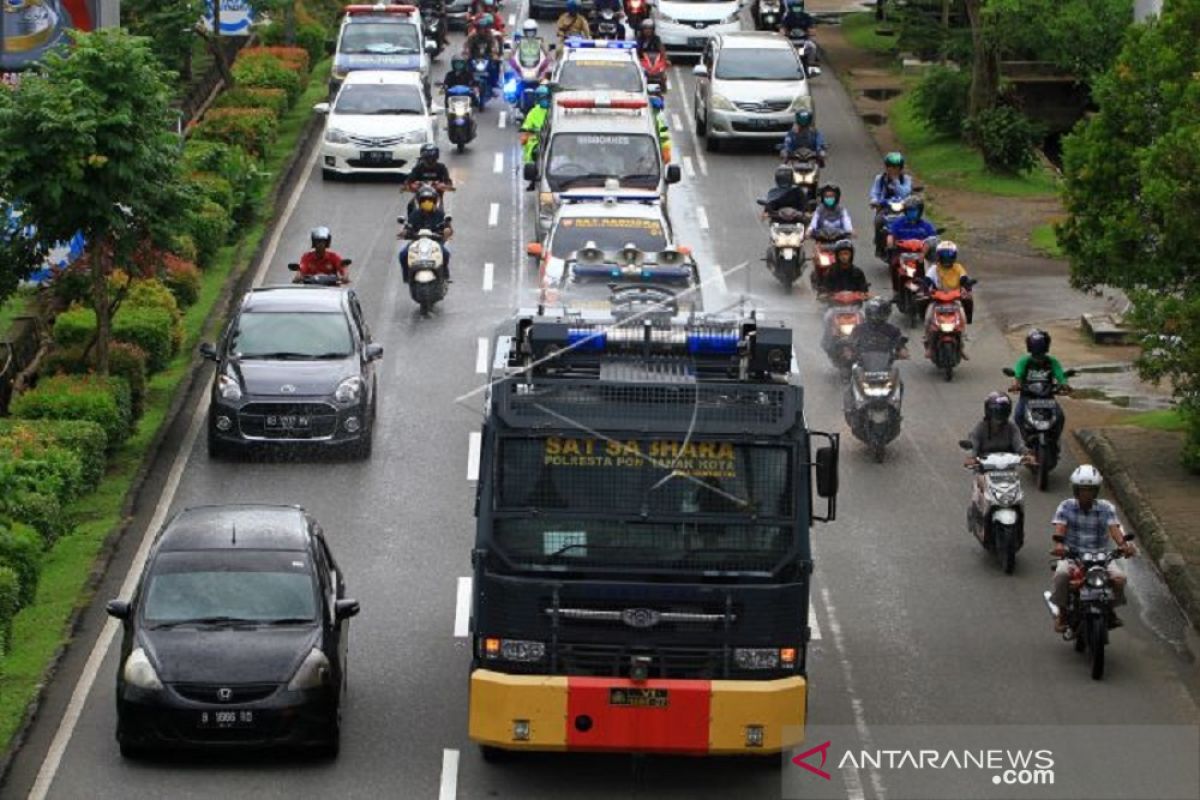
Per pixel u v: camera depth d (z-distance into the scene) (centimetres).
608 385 4906
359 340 8050
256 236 11306
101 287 8044
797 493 4916
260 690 5100
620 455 4912
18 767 5153
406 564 6738
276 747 5153
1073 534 5997
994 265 10912
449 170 12925
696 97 14238
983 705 5662
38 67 8275
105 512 7181
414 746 5325
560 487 4906
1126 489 7319
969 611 6412
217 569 5409
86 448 7256
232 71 14950
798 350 9188
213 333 9556
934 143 13625
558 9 18288
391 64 14638
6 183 7881
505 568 4897
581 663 4903
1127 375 8994
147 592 5356
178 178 8238
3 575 5850
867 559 6850
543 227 10769
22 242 8188
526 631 4888
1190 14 7638
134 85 7956
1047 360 7625
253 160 11931
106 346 8050
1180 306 7062
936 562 6838
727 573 4894
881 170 12962
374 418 8112
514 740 4869
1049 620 6350
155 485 7494
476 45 15138
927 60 16025
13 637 6022
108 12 10338
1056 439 7538
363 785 5072
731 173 12925
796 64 13675
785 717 4875
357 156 12525
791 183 10419
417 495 7419
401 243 11219
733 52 13762
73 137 7769
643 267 7631
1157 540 6819
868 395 7756
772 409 4916
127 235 8106
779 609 4894
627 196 10219
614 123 11031
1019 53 15025
